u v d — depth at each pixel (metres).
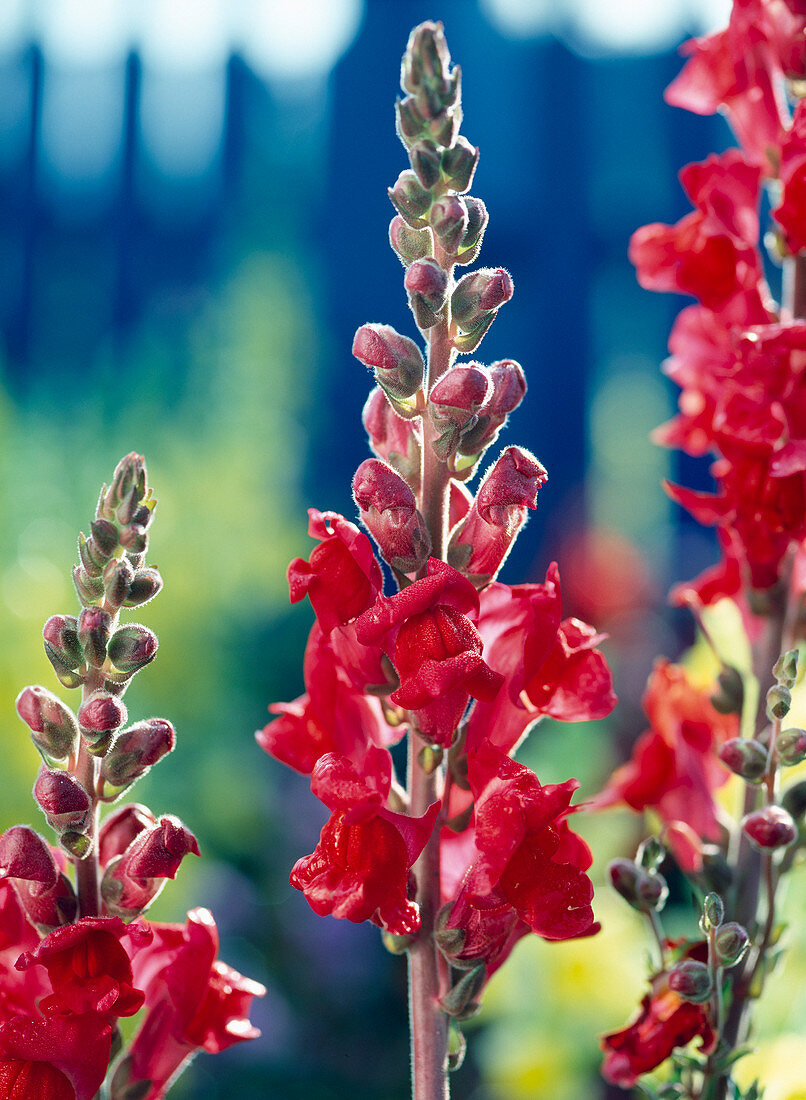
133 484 0.69
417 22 2.88
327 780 0.67
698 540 2.68
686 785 0.79
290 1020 1.84
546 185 2.83
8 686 1.45
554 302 2.84
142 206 3.07
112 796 0.69
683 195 2.79
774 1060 0.81
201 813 1.93
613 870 0.76
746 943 0.72
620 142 2.81
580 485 2.82
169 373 2.63
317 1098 1.69
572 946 1.08
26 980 0.69
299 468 2.79
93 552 0.69
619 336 2.85
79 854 0.68
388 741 0.72
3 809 1.39
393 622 0.67
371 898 0.66
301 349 2.70
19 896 0.69
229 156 3.04
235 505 2.21
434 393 0.68
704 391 0.79
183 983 0.70
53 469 2.13
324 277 2.96
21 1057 0.67
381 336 0.69
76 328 3.06
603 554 2.38
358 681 0.70
